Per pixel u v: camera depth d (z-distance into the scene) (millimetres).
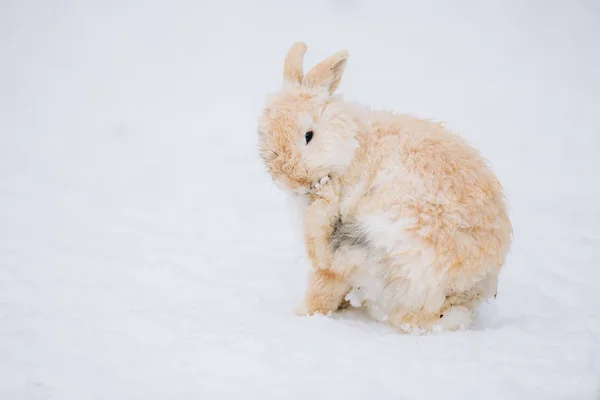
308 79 7238
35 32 40156
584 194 13750
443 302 6668
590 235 11016
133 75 31734
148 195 13656
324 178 6832
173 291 7918
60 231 10594
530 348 6121
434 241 6379
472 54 34250
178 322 6719
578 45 35719
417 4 48094
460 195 6527
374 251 6688
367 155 6902
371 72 30125
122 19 44906
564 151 17719
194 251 9750
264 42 39125
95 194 13438
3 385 5324
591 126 20625
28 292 7531
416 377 5531
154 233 10867
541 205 12906
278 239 10703
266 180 15023
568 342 6227
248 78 30797
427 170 6629
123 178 15078
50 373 5531
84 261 8953
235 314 7102
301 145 6707
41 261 8734
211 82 30156
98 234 10602
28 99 26219
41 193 13172
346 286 7258
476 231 6520
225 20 45188
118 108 25125
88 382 5395
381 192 6719
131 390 5289
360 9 47281
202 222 11766
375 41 37906
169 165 16562
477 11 45406
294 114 6730
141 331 6453
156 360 5797
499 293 8102
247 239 10664
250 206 12938
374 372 5621
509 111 22719
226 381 5426
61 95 27234
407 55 34281
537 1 47000
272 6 49094
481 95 25375
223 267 9031
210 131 20938
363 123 7082
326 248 6984
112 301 7426
